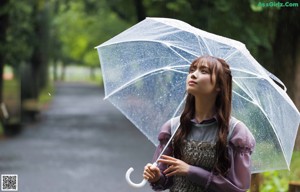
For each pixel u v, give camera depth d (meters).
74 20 40.94
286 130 4.00
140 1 19.25
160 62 4.21
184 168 3.52
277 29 11.98
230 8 14.02
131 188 10.98
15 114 27.20
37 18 29.23
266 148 4.08
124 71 4.32
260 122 4.05
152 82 4.25
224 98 3.60
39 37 29.45
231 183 3.50
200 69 3.62
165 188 3.78
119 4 26.22
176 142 3.68
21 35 26.59
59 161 14.70
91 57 69.56
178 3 14.95
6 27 22.88
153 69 4.24
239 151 3.53
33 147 17.80
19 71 26.97
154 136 4.27
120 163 14.61
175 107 4.22
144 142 19.92
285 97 3.87
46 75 43.25
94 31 35.31
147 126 4.27
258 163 4.12
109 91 4.32
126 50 4.29
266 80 3.84
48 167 13.60
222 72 3.60
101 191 10.64
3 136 21.06
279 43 11.97
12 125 22.14
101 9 30.95
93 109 38.19
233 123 3.61
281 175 9.12
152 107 4.26
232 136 3.56
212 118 3.60
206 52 3.92
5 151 16.64
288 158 4.05
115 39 4.32
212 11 14.53
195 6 14.95
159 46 4.16
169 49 4.15
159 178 3.72
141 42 4.22
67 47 72.75
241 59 3.79
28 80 26.12
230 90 3.64
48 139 20.41
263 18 13.69
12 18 25.08
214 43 3.84
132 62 4.29
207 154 3.57
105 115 33.47
